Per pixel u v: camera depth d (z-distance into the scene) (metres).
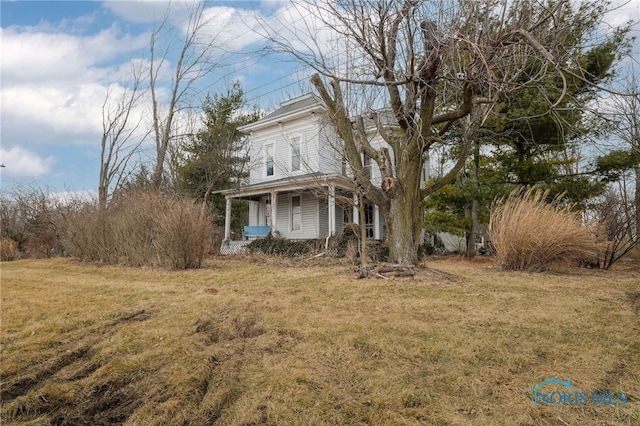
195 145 20.06
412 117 6.22
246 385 2.43
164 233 8.80
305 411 2.07
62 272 8.93
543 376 2.38
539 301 4.41
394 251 6.63
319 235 14.73
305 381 2.42
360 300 4.59
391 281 5.74
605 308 4.04
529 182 11.46
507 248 7.50
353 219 13.48
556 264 7.27
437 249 15.86
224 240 14.72
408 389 2.25
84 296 5.63
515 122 9.77
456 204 12.51
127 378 2.64
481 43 4.49
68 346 3.38
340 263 9.27
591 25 5.25
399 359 2.71
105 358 3.03
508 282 5.79
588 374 2.40
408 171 6.49
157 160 17.25
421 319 3.68
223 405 2.20
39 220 15.52
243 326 3.76
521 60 5.45
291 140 15.66
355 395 2.22
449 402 2.10
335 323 3.62
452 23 4.71
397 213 6.58
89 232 11.25
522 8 4.50
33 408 2.26
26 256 15.98
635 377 2.35
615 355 2.71
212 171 19.02
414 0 4.87
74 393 2.44
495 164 12.67
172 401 2.25
